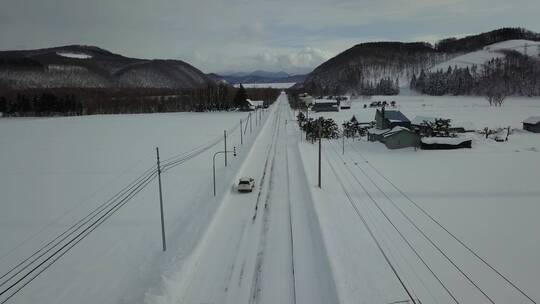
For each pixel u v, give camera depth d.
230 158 45.34
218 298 15.89
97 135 70.19
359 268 17.84
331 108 110.31
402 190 30.67
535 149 45.38
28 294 16.92
